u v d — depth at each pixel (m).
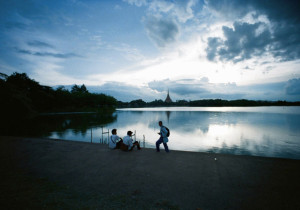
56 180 5.15
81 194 4.30
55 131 29.09
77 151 8.38
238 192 4.35
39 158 7.32
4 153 8.07
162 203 3.87
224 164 6.36
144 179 5.17
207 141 22.44
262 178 5.14
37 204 3.82
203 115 75.00
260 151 17.41
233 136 26.00
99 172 5.75
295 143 20.75
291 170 5.70
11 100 46.97
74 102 115.00
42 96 86.19
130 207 3.71
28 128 31.94
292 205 3.73
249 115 71.12
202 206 3.74
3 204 3.81
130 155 7.66
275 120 48.94
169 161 6.78
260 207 3.69
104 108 132.38
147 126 38.22
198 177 5.27
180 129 33.84
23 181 5.08
